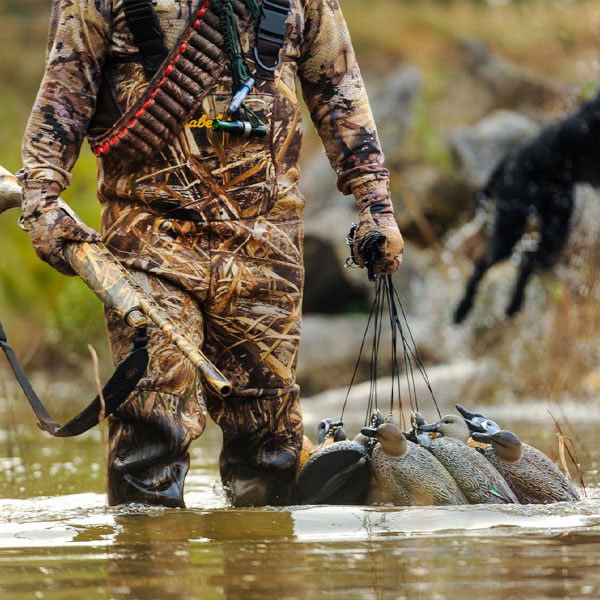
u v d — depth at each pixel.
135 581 7.51
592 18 49.50
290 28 11.62
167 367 11.02
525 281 31.19
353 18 72.75
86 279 10.48
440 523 9.50
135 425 11.05
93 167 37.84
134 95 11.08
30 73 71.94
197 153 11.19
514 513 9.96
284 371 11.77
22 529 9.61
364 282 36.28
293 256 11.69
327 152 12.31
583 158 30.42
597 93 30.45
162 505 10.91
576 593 6.99
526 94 51.00
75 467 16.56
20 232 39.22
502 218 31.11
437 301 35.38
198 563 8.04
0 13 81.25
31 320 36.97
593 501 10.97
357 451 11.34
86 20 11.03
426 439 11.34
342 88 12.15
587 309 29.22
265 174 11.46
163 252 11.15
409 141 43.16
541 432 19.62
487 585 7.21
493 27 67.81
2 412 25.78
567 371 28.09
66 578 7.68
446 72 59.03
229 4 11.16
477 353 33.19
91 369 33.41
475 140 41.41
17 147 42.50
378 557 8.10
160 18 11.01
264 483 11.88
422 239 38.81
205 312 11.52
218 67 11.16
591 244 30.36
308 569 7.76
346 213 38.47
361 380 32.84
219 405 11.92
